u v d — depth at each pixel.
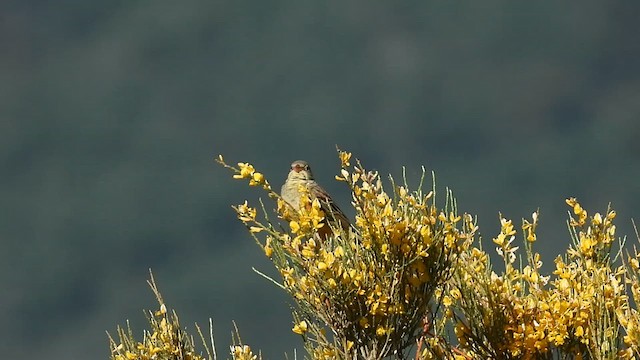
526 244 6.28
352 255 6.21
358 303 6.14
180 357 6.36
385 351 6.16
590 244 6.25
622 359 5.93
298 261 6.17
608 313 6.00
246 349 6.25
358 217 6.18
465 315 6.27
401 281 6.16
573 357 6.17
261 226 6.22
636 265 6.01
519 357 6.21
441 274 6.17
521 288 6.32
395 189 6.23
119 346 6.41
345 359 6.11
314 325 6.20
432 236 6.19
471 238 6.27
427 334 6.30
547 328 6.13
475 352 6.25
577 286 6.18
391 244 6.15
